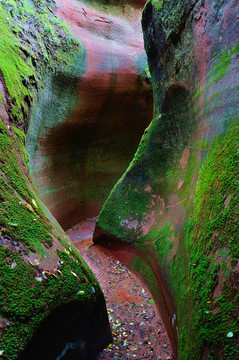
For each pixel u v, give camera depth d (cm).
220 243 238
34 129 677
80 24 1076
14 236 262
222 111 321
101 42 1108
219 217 252
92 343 338
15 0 789
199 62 421
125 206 683
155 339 395
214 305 213
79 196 1086
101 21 1169
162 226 513
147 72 1188
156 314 449
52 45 820
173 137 589
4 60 505
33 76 613
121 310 472
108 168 1220
